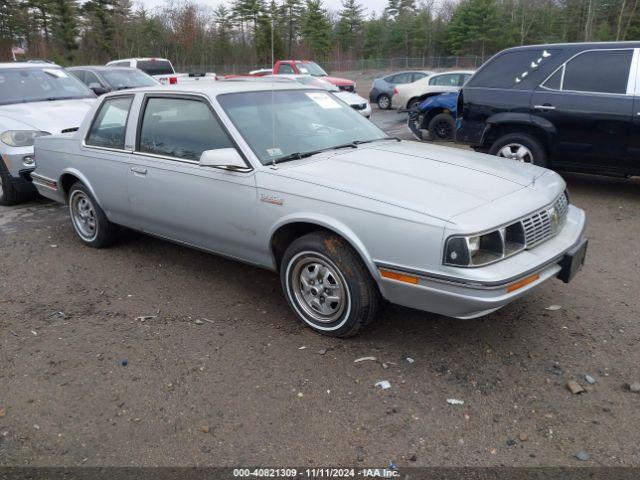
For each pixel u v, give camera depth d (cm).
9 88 818
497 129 740
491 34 6006
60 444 281
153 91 462
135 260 527
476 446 272
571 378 324
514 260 320
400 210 321
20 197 727
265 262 398
